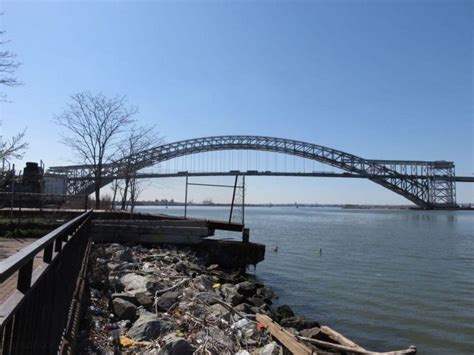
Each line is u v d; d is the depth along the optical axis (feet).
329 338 32.76
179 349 22.18
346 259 94.68
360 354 28.86
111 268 40.75
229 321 30.78
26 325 8.66
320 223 286.05
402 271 78.54
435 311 48.29
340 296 55.47
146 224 63.46
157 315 28.32
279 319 38.78
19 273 8.39
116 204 134.92
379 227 247.09
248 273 71.46
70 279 18.43
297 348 25.07
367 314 46.80
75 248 21.12
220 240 68.44
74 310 20.06
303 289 59.72
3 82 62.39
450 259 98.63
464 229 233.35
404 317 45.78
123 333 24.61
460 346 36.91
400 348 36.24
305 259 92.94
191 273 50.42
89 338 22.79
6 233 51.93
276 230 200.85
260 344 27.17
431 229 232.73
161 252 58.54
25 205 86.22
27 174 91.20
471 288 61.98
